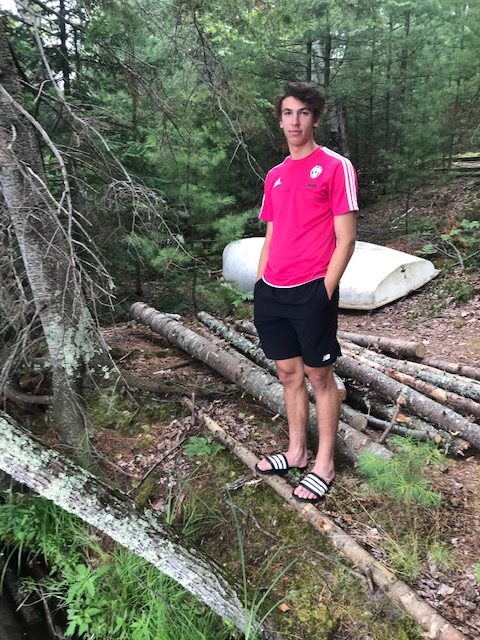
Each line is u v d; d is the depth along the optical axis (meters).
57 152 2.53
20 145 2.76
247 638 2.21
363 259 6.57
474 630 2.02
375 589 2.28
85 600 2.77
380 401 3.76
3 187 2.76
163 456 3.50
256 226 9.06
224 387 4.10
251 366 3.98
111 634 2.62
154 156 5.17
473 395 3.65
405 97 10.29
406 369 4.14
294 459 2.99
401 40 9.66
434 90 8.89
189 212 5.79
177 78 4.98
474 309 5.82
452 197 9.47
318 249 2.44
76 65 5.09
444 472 2.92
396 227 9.12
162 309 6.35
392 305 6.41
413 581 2.26
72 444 3.37
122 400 3.99
